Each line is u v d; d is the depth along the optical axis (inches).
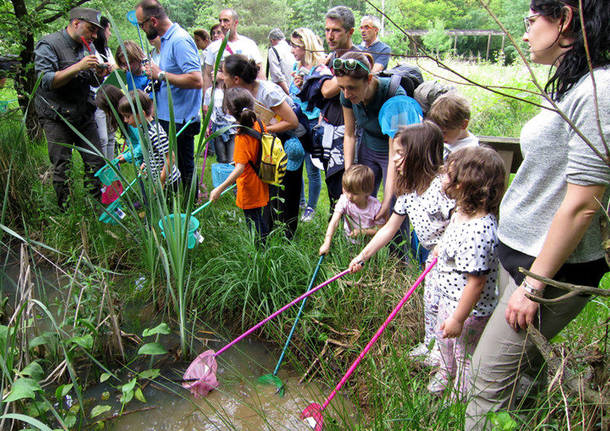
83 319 101.6
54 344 97.9
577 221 55.1
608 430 57.6
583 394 62.2
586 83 53.0
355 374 93.4
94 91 170.7
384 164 128.6
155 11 160.2
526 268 63.2
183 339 107.0
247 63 132.0
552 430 68.8
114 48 283.1
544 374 79.4
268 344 114.3
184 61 162.9
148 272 130.9
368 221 125.4
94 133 168.9
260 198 136.2
